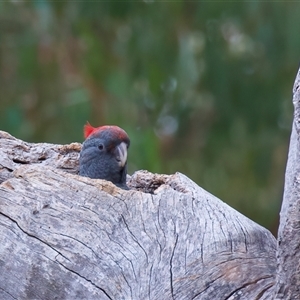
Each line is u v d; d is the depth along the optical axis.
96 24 13.75
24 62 13.42
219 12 13.66
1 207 6.04
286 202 5.46
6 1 13.54
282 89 14.34
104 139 7.94
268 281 5.55
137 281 5.66
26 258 5.83
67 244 5.83
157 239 5.88
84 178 6.18
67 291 5.70
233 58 14.29
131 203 6.06
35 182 6.14
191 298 5.50
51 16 13.41
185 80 13.63
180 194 6.23
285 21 13.54
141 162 12.77
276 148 14.69
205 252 5.77
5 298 5.81
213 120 14.74
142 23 13.59
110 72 13.54
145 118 14.11
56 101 13.38
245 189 14.86
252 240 5.94
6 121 13.42
